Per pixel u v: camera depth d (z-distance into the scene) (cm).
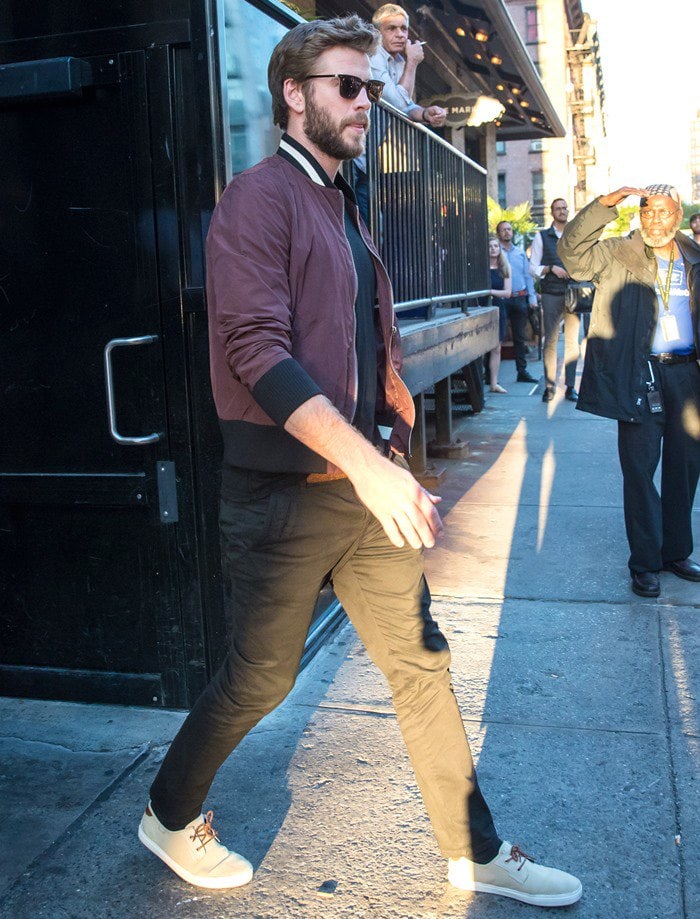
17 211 292
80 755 287
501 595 426
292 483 196
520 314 1143
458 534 521
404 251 498
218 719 209
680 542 439
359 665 351
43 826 251
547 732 298
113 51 276
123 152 281
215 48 269
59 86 275
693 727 299
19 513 312
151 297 286
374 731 299
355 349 200
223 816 254
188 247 282
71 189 287
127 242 286
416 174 521
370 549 207
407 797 261
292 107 197
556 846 238
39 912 218
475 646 369
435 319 585
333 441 170
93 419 298
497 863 217
